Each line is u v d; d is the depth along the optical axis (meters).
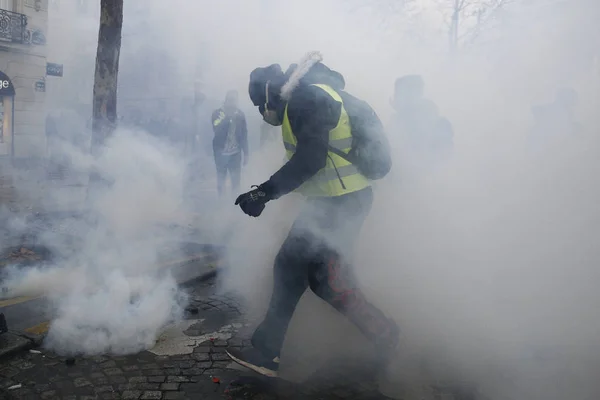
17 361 2.15
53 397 1.91
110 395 1.95
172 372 2.14
